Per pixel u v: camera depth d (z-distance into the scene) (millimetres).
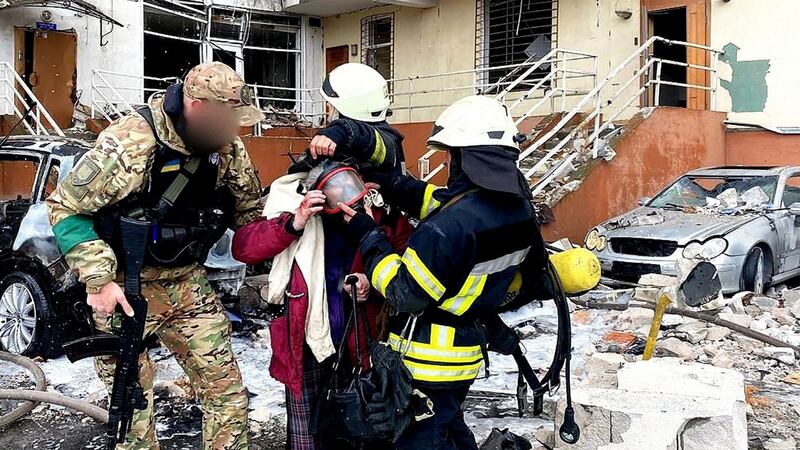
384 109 3408
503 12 15344
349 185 2969
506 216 2729
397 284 2680
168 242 3021
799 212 8930
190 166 2986
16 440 4285
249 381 5359
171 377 5410
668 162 11500
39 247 5711
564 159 10852
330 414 2947
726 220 8430
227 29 17250
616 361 4309
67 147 6117
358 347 3020
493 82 15562
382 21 17547
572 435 3047
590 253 3139
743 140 12422
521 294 3115
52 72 14328
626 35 13672
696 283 3859
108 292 2902
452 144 2725
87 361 5801
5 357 5023
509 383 5230
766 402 4875
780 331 6648
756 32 12312
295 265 3115
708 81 12812
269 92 18125
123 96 15453
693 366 3936
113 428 2982
